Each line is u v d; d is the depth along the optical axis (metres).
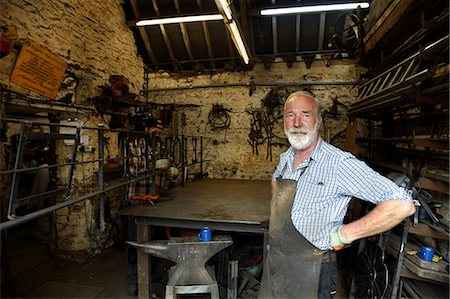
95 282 2.79
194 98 5.36
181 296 2.59
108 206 3.73
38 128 3.36
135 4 4.39
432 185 2.10
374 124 4.52
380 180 1.25
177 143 5.20
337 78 4.82
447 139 1.96
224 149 5.26
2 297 2.44
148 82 5.39
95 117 3.56
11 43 2.40
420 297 1.97
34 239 3.92
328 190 1.37
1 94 2.39
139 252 2.31
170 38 4.95
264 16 4.37
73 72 3.29
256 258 2.92
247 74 5.14
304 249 1.41
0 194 2.28
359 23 3.55
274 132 5.04
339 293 2.64
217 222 2.32
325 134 4.86
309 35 4.66
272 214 1.58
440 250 2.12
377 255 2.18
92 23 3.66
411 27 2.83
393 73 2.85
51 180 3.33
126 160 2.68
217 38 4.87
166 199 2.99
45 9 2.89
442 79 2.03
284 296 1.46
